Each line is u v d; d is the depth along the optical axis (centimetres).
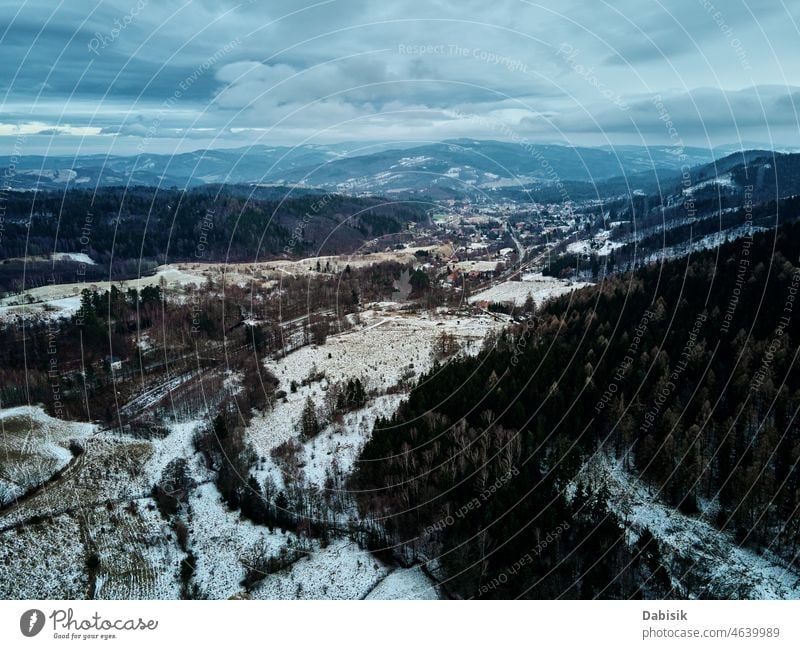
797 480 5100
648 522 5334
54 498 6419
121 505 6444
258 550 5672
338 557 5506
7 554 5466
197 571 5497
